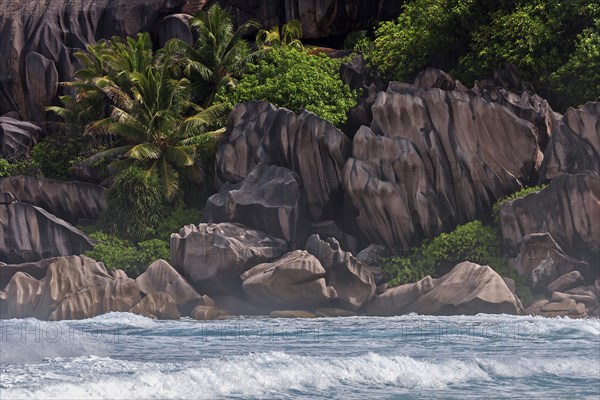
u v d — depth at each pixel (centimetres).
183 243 6188
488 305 5244
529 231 5859
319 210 6700
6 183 7912
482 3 7612
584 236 5719
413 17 8188
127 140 8750
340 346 3297
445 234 6184
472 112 6494
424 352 3064
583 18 7156
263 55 9038
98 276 5725
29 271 6444
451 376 2498
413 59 7794
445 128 6469
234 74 9112
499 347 3244
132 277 7025
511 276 5734
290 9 9850
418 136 6475
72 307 5412
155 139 8231
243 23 10075
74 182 8050
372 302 5800
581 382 2462
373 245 6469
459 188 6372
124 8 10175
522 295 5591
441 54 7838
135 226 7538
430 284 5603
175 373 2231
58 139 9419
